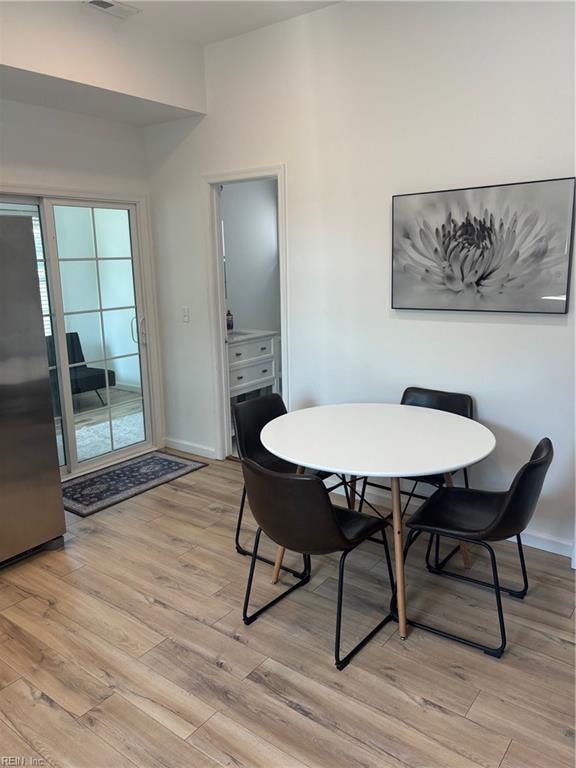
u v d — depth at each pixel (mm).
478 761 1696
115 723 1858
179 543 3035
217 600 2520
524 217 2645
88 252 3910
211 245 3965
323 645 2219
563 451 2764
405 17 2855
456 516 2334
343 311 3379
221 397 4219
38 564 2840
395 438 2457
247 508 3445
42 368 2822
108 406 4191
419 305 3053
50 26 2854
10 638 2285
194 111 3676
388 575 2699
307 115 3299
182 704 1931
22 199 3508
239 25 3326
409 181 2998
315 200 3363
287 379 3709
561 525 2828
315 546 2068
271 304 5969
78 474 3996
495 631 2275
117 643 2244
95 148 3820
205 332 4137
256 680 2033
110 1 2939
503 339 2838
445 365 3051
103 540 3074
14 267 2666
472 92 2727
